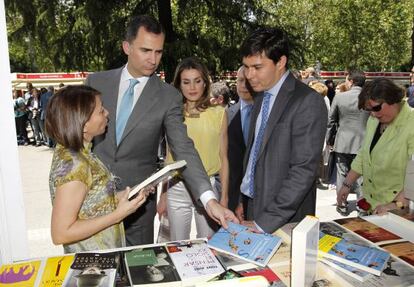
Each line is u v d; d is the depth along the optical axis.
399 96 1.93
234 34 7.89
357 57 23.34
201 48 7.59
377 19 22.53
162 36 1.86
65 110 1.35
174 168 1.43
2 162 1.48
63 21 7.62
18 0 7.33
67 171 1.33
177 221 2.51
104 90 1.98
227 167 2.64
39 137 9.55
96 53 7.58
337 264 1.26
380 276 1.20
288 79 1.76
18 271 1.22
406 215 1.62
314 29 23.48
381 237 1.45
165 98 1.99
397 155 1.97
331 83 8.09
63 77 11.86
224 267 1.23
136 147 1.94
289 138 1.69
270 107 1.81
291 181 1.64
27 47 8.51
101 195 1.45
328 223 1.59
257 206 1.81
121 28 7.21
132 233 2.15
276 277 1.21
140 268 1.21
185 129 2.01
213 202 1.73
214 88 3.87
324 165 5.07
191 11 7.87
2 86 1.43
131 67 1.94
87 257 1.28
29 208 4.54
